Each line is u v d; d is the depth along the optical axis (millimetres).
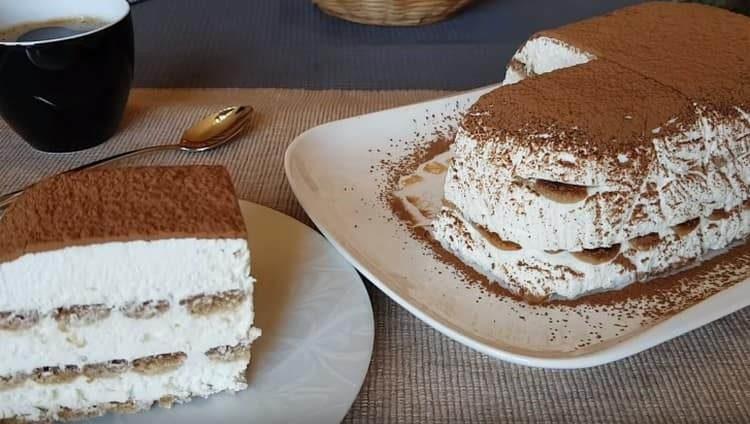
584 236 483
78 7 651
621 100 516
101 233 389
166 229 394
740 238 540
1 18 632
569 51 613
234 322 416
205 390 420
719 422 413
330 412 396
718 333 466
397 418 412
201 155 623
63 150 621
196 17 917
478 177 507
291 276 477
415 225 553
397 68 808
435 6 878
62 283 393
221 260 403
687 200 504
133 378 417
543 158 481
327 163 604
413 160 619
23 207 408
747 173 527
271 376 419
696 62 564
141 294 403
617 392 429
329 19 922
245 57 820
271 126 668
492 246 504
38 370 410
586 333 461
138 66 788
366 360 425
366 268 477
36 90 576
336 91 741
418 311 449
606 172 477
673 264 513
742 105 523
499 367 442
